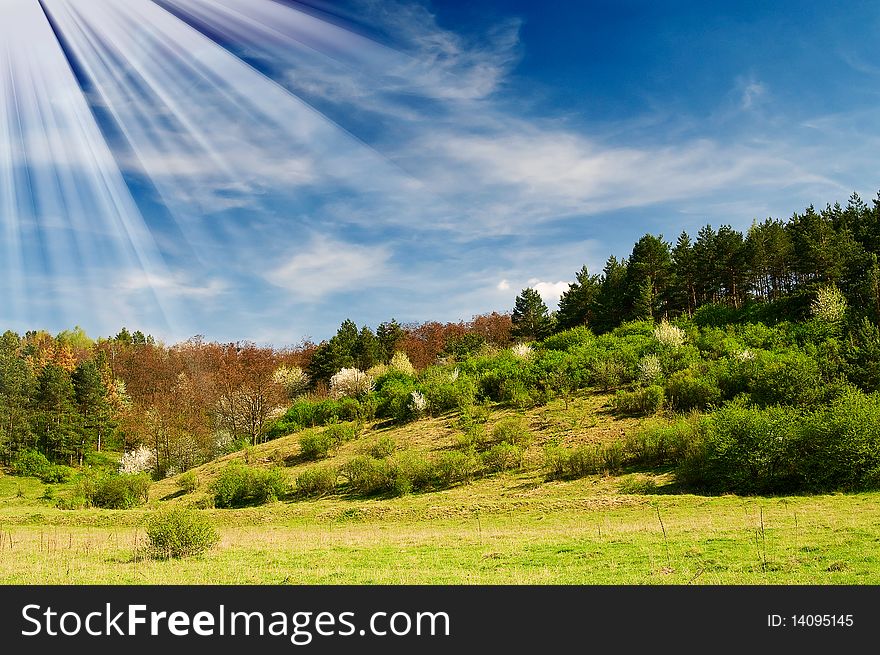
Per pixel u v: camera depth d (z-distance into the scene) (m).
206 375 71.38
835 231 53.25
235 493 30.25
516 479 27.59
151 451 52.75
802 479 21.53
